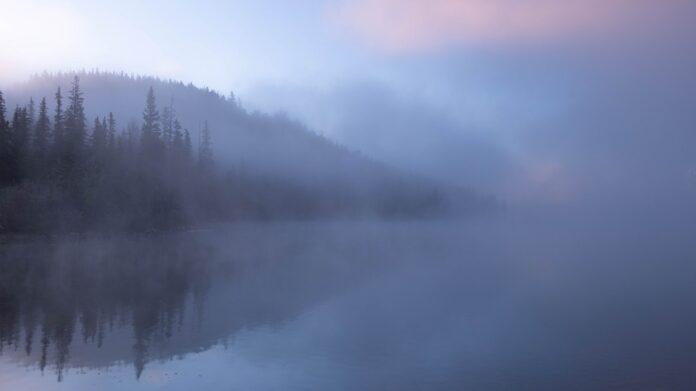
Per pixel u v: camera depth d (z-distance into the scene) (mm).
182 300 30453
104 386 16312
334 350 20516
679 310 28656
